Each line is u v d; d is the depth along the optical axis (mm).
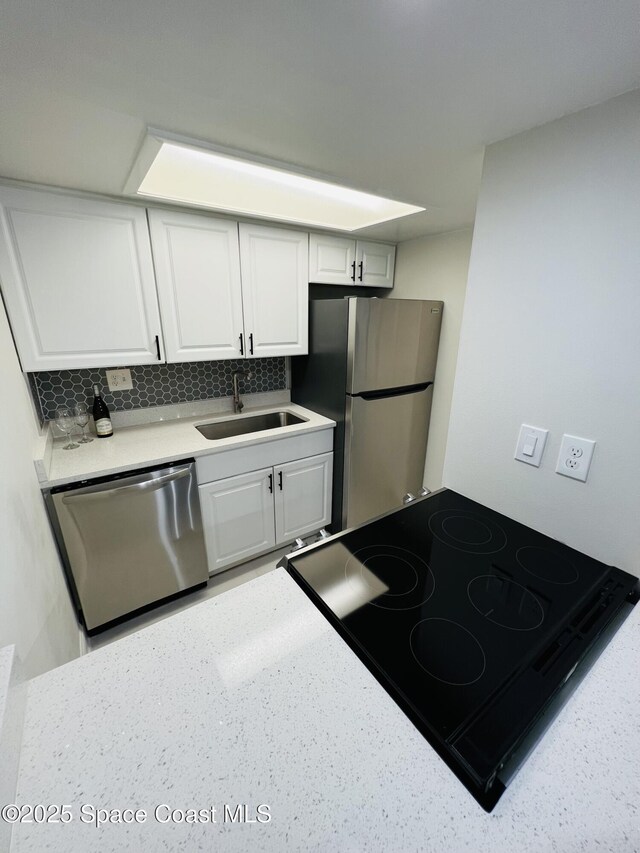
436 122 924
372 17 588
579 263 882
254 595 803
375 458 2322
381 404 2223
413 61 699
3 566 770
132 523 1649
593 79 734
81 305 1577
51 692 585
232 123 945
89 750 508
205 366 2283
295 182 1435
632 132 767
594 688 601
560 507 1015
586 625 744
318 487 2316
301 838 421
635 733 531
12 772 463
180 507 1767
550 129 894
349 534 1054
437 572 901
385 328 2074
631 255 802
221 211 1703
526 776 477
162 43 648
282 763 493
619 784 469
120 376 2004
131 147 1090
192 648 668
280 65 716
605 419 892
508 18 588
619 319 837
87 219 1513
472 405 1177
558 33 619
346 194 1573
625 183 790
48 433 1740
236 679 612
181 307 1818
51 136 1011
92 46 654
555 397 976
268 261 2018
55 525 1493
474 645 689
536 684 609
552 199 910
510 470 1111
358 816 439
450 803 450
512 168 985
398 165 1211
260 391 2535
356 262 2361
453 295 2230
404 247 2477
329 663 645
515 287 1015
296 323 2209
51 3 549
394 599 808
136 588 1754
